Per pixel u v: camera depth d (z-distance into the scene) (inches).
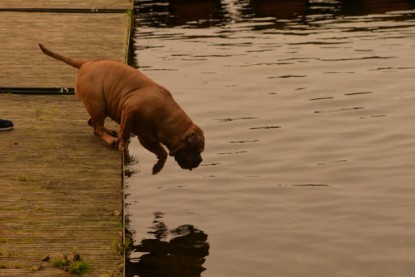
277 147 512.7
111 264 327.6
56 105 508.7
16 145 442.6
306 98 602.5
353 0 954.1
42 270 321.7
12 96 524.4
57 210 372.2
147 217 418.9
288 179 466.0
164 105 410.0
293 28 815.7
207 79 650.2
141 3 962.7
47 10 793.6
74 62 454.6
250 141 522.6
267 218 418.3
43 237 348.2
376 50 726.5
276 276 360.8
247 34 793.6
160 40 773.3
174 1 970.1
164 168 482.9
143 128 413.4
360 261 373.7
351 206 430.3
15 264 325.4
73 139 453.4
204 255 378.0
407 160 487.8
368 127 542.3
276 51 730.2
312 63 690.8
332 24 829.2
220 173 475.2
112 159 428.1
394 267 368.2
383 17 857.5
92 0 844.0
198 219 417.1
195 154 406.3
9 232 351.3
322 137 526.9
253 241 393.1
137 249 381.7
